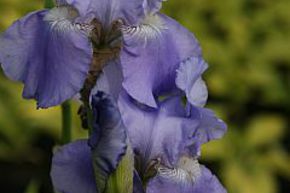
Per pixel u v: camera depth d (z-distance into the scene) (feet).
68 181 2.18
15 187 4.13
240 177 3.85
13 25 2.18
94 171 2.10
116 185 2.08
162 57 2.22
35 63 2.17
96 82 2.16
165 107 2.21
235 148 3.97
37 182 4.05
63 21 2.19
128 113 2.18
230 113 4.22
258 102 4.31
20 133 3.85
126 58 2.19
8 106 3.80
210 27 4.20
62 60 2.15
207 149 3.84
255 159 3.95
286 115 4.36
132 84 2.17
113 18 2.23
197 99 2.26
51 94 2.13
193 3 4.11
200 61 2.19
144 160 2.21
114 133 2.05
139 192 2.16
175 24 2.26
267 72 4.16
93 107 2.05
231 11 4.22
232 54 4.14
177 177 2.20
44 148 4.08
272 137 4.03
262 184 3.88
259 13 4.31
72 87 2.14
